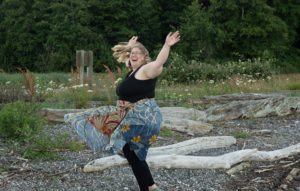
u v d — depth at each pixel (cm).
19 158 391
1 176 344
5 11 2992
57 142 441
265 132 561
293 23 3189
